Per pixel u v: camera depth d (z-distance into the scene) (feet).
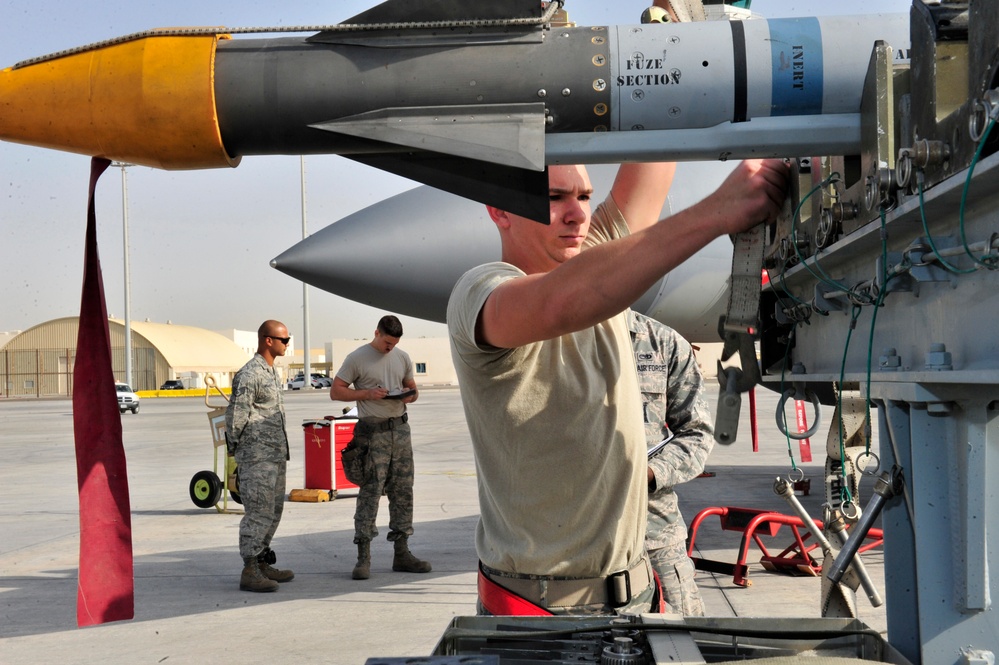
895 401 4.82
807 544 20.06
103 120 5.16
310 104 5.03
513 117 4.92
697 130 4.93
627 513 6.50
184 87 5.05
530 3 4.93
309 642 13.89
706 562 16.93
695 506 25.80
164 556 20.90
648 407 10.01
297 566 19.57
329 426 29.55
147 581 18.39
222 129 5.15
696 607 9.64
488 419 6.18
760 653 4.59
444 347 236.63
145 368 240.94
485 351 5.48
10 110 5.24
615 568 6.48
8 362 255.91
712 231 4.25
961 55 3.95
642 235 4.20
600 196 16.97
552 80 4.91
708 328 19.24
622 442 6.42
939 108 3.95
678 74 4.82
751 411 21.57
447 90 4.97
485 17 4.97
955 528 4.46
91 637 14.53
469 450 45.80
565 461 6.20
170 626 15.05
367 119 5.03
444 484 32.60
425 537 22.54
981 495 4.33
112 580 5.32
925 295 4.49
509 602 6.43
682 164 17.30
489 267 5.43
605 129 5.04
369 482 18.31
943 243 4.17
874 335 5.16
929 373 4.17
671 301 18.44
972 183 3.53
